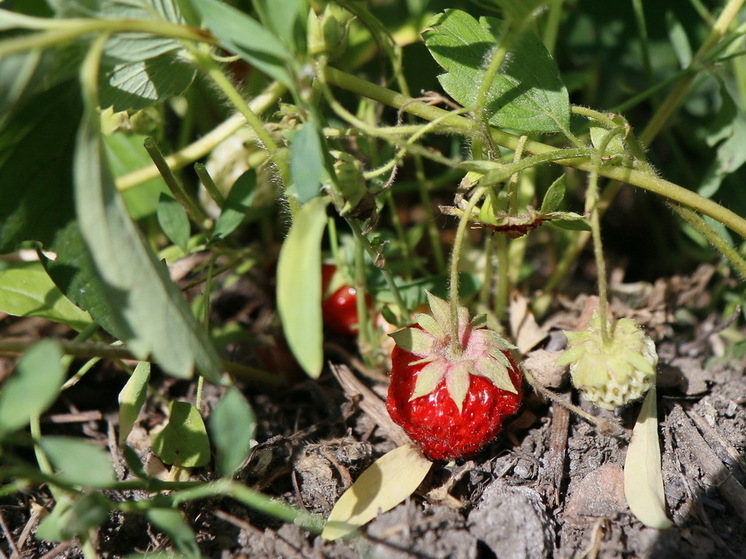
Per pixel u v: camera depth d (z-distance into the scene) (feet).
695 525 0.51
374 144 0.65
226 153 0.71
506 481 0.55
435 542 0.48
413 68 0.79
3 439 0.42
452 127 0.51
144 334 0.39
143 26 0.39
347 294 0.68
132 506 0.44
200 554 0.47
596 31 0.84
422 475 0.53
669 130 0.75
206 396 0.64
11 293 0.58
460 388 0.49
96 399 0.65
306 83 0.42
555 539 0.51
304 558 0.49
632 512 0.51
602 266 0.46
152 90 0.52
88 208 0.38
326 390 0.64
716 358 0.63
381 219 0.81
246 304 0.77
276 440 0.56
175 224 0.55
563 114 0.53
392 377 0.52
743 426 0.58
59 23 0.37
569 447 0.56
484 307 0.66
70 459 0.38
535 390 0.58
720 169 0.66
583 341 0.49
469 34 0.54
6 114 0.41
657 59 0.83
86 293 0.50
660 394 0.60
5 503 0.54
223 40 0.41
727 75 0.69
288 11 0.39
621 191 0.87
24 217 0.49
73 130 0.48
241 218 0.56
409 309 0.62
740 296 0.67
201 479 0.54
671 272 0.81
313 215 0.39
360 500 0.51
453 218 0.82
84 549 0.47
